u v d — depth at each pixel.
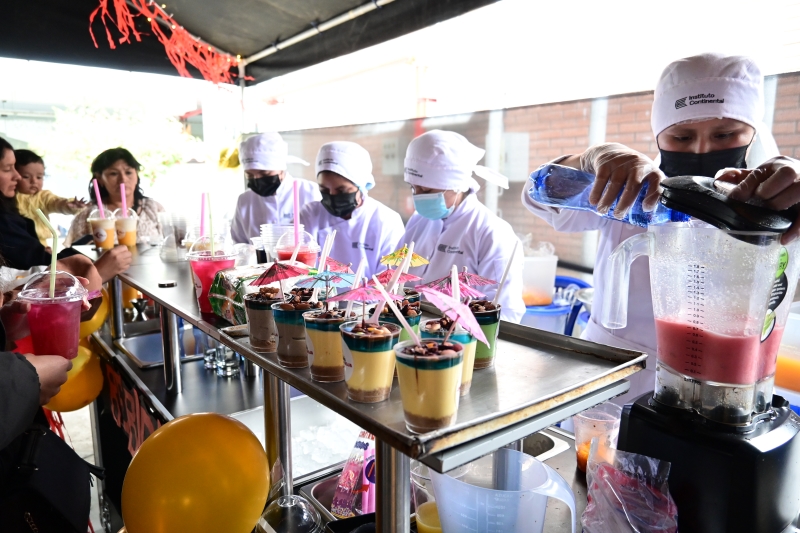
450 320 1.00
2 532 1.27
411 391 0.77
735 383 0.91
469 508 0.89
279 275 1.21
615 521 0.91
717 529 0.90
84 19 3.88
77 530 1.40
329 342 0.99
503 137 3.42
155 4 3.89
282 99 5.54
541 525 0.90
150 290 1.88
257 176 3.49
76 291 1.47
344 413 0.89
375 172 4.16
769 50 2.35
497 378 1.02
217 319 1.49
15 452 1.35
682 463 0.93
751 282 0.87
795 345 1.57
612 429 1.20
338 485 1.27
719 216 0.83
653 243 1.01
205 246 1.79
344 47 3.51
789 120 2.17
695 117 1.46
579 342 1.16
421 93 4.12
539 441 1.45
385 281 1.15
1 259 1.91
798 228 0.86
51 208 4.48
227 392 2.00
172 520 1.10
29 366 1.20
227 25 4.05
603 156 1.17
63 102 6.26
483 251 2.37
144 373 2.17
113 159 3.74
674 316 0.98
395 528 0.88
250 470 1.14
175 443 1.14
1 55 3.66
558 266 3.41
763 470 0.86
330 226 3.19
